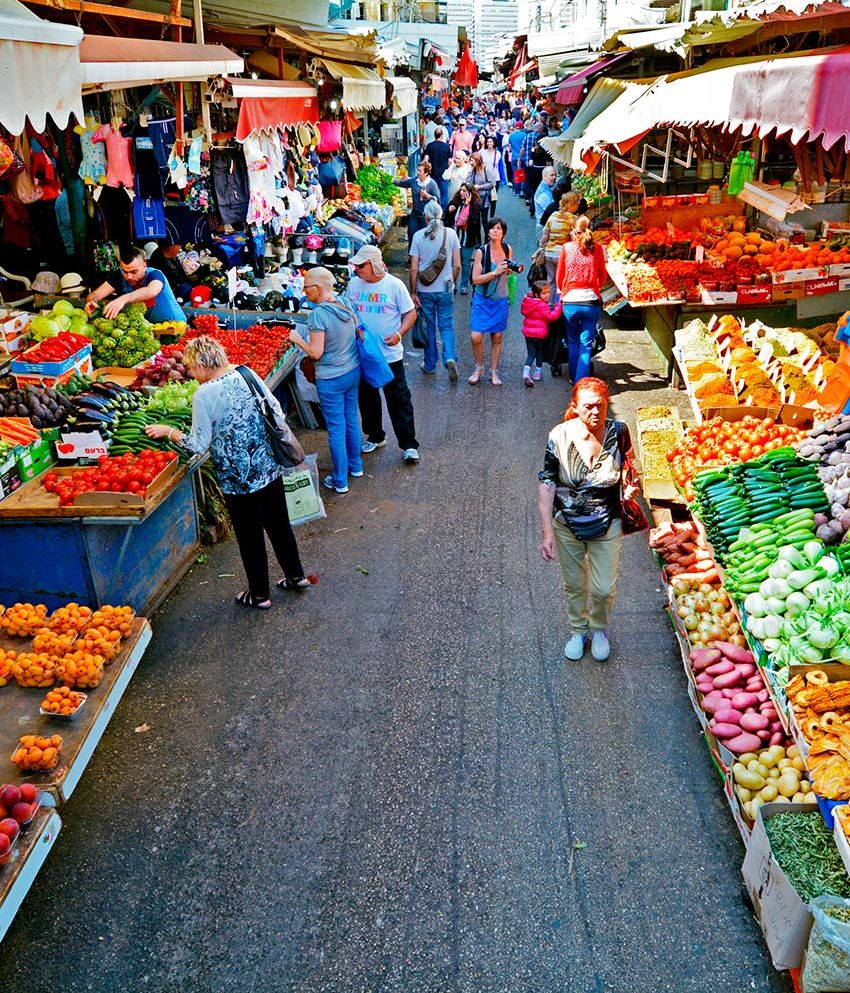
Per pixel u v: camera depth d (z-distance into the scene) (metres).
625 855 3.84
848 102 3.68
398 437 8.05
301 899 3.67
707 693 4.48
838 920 2.84
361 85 12.73
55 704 4.11
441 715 4.77
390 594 5.98
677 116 6.32
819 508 4.95
